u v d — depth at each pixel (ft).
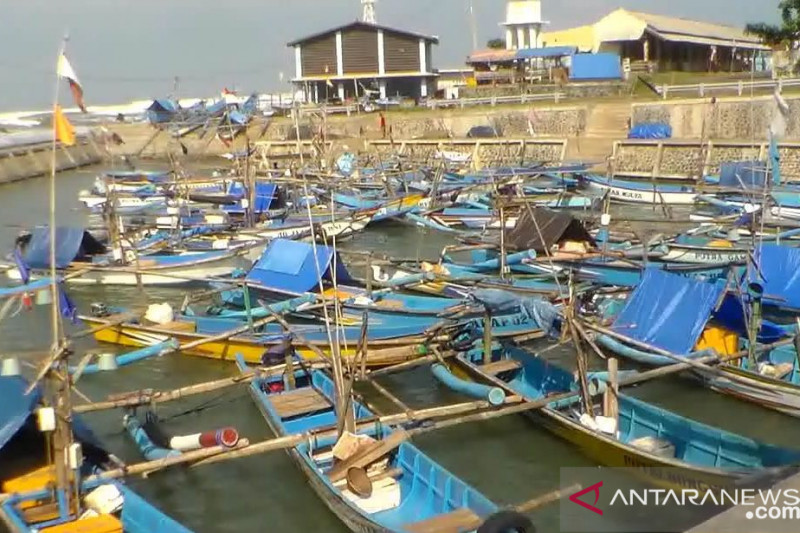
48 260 112.57
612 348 77.30
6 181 237.04
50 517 51.37
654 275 79.25
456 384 72.95
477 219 144.77
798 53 250.16
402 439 59.21
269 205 155.53
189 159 270.05
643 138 200.13
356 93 280.72
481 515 50.29
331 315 86.22
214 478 63.21
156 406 75.51
